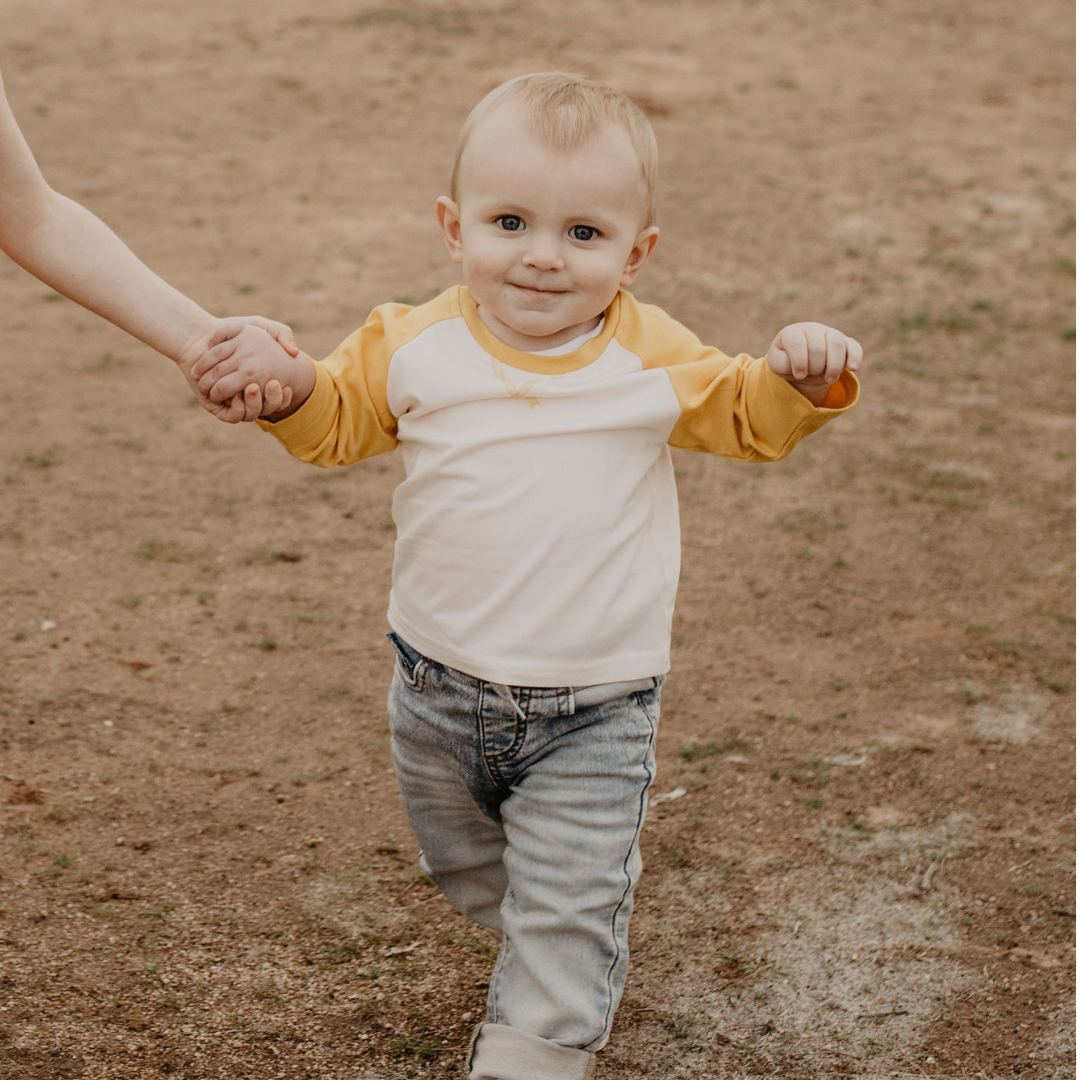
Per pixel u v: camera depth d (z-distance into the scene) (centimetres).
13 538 445
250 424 557
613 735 195
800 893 287
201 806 309
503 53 1259
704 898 284
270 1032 241
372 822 307
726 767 333
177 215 827
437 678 197
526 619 190
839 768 335
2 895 273
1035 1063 240
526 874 196
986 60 1295
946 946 271
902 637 408
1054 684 380
